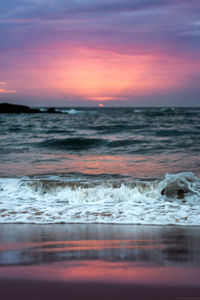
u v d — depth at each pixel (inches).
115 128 1072.8
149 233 173.2
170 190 299.7
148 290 78.8
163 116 2162.9
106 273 93.5
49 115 2568.9
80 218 218.8
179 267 101.8
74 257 116.4
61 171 408.2
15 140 781.3
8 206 255.9
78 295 74.8
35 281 85.0
